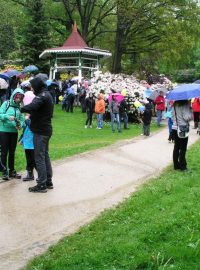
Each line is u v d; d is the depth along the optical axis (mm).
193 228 7148
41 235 7391
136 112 26234
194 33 41719
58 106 30812
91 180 10766
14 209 8570
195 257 6238
